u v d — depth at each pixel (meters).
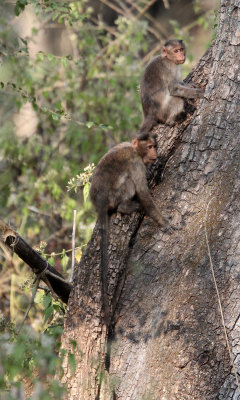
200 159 10.31
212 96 10.42
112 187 10.64
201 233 10.02
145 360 9.77
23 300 14.12
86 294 10.20
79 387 9.85
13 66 17.50
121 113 19.53
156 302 9.99
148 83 12.02
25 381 10.09
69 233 17.70
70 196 18.05
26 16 19.78
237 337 9.55
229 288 9.71
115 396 9.82
